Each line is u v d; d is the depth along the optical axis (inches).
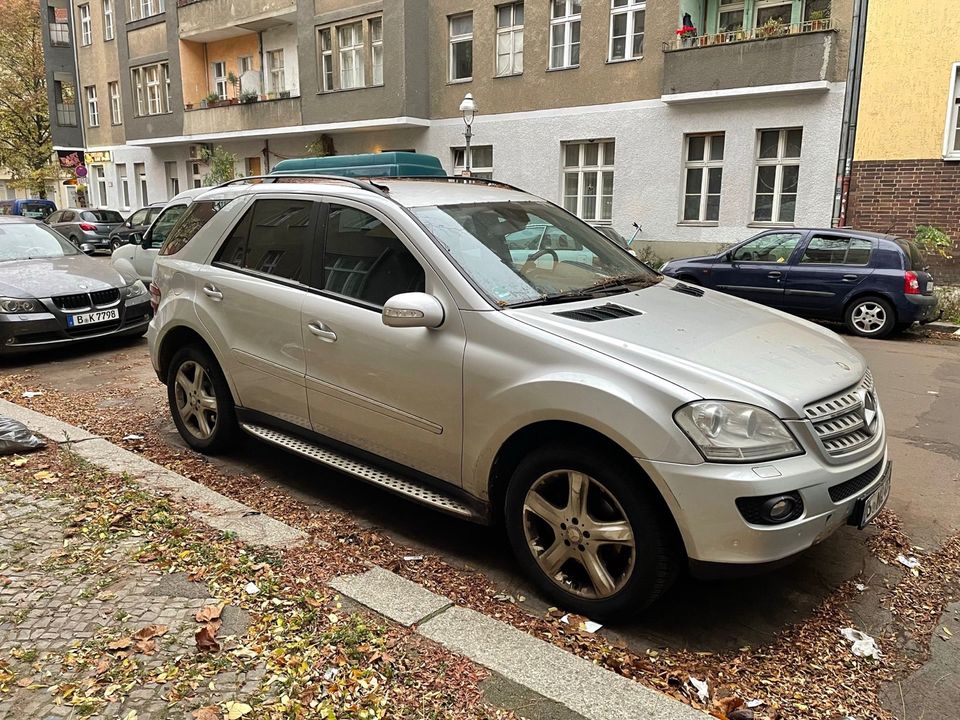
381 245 152.5
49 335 319.0
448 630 114.5
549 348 124.0
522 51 734.5
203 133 1024.2
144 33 1103.6
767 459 109.3
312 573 131.0
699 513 108.5
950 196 536.7
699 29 658.8
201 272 191.3
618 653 115.1
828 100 569.9
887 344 410.6
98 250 1002.1
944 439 230.8
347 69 860.6
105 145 1284.4
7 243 368.2
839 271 435.8
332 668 103.8
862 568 144.7
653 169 664.4
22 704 95.8
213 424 195.6
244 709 94.7
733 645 118.8
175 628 112.5
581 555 122.6
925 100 533.6
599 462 117.2
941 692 108.0
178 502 160.4
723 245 634.8
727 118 617.6
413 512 168.2
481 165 793.6
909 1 528.1
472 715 96.0
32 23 1389.0
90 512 152.5
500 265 145.7
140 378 293.7
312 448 167.2
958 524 166.9
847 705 104.5
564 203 737.6
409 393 141.7
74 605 118.7
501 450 130.9
